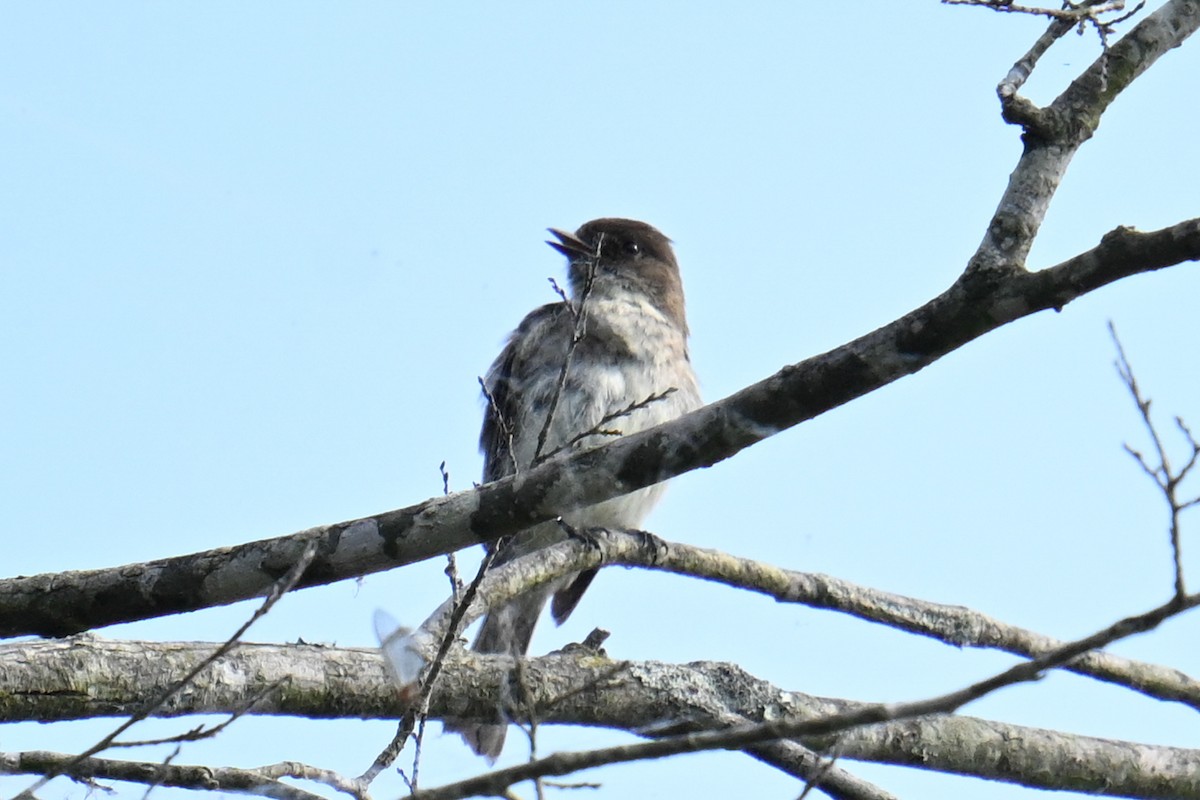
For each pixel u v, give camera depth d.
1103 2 7.64
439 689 9.80
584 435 8.33
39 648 8.72
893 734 10.52
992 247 7.14
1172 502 5.91
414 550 8.05
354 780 7.82
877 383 7.38
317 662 9.24
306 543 8.03
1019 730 10.81
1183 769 11.03
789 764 10.27
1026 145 7.33
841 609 12.27
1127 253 6.84
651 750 6.03
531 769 6.20
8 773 7.66
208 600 8.05
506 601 11.81
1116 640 5.68
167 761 7.37
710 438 7.70
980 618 12.33
